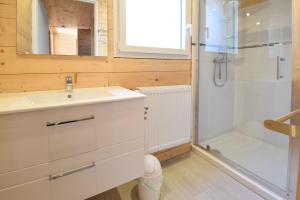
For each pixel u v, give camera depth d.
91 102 1.04
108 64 1.58
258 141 2.19
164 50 1.86
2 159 0.85
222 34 2.33
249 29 2.28
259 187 1.49
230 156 1.97
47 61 1.33
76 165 1.04
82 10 1.44
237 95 2.47
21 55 1.25
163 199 1.46
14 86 1.24
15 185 0.89
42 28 1.30
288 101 1.88
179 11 2.02
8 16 1.19
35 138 0.91
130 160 1.25
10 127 0.85
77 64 1.45
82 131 1.04
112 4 1.56
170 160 2.04
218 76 2.37
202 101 2.25
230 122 2.49
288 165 1.37
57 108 0.95
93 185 1.11
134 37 1.78
